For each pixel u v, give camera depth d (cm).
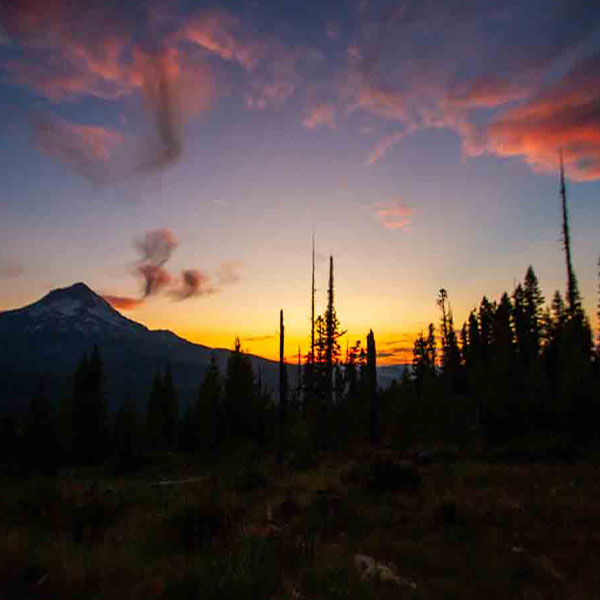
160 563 893
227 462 3006
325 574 798
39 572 853
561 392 2594
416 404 3453
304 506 1349
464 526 1070
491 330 4947
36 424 3719
